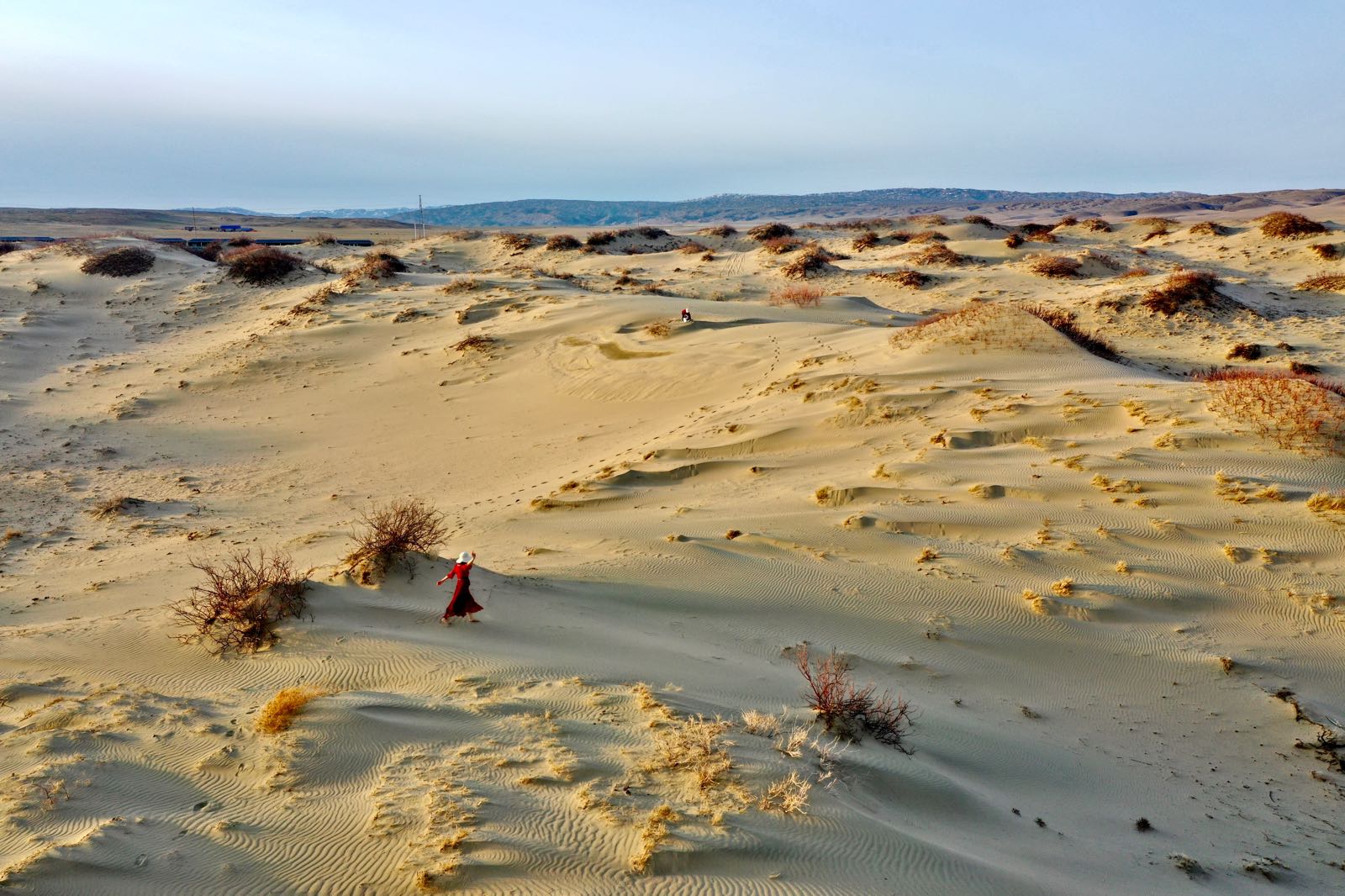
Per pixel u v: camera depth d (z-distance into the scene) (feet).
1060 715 29.09
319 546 49.26
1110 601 35.06
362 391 95.66
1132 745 27.53
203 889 15.26
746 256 197.67
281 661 27.45
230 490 67.31
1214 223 186.19
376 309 125.29
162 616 32.68
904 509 43.73
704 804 18.08
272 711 22.38
